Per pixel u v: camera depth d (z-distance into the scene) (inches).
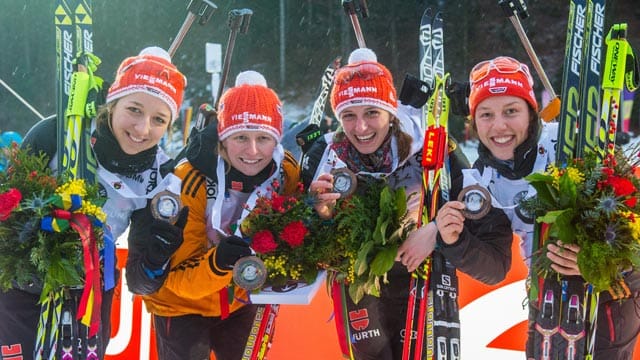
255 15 763.4
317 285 118.3
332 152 120.8
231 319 125.3
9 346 111.0
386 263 112.2
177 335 122.6
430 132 114.4
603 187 104.3
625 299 111.3
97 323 110.3
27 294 111.7
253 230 115.3
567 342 108.9
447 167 119.6
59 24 117.6
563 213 102.7
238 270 112.5
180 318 122.9
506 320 145.6
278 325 152.0
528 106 116.4
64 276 106.7
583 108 113.7
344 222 113.0
